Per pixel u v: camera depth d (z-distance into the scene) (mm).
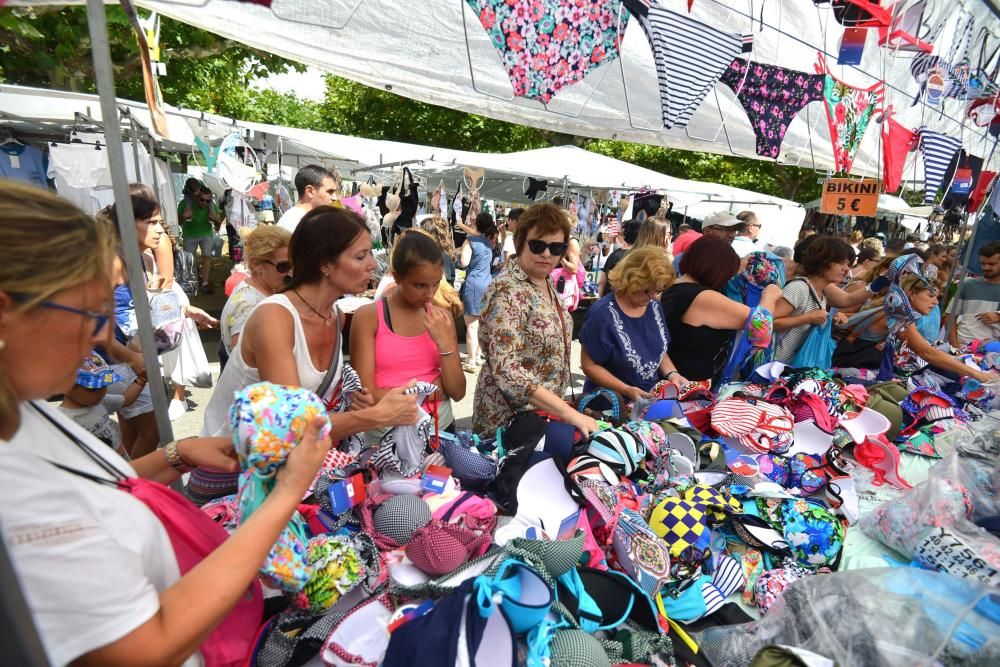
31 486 632
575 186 11492
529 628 1226
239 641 1114
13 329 630
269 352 1540
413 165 10141
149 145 5992
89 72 6844
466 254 7461
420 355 2115
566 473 1836
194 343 4133
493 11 1903
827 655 1466
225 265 13305
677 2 2871
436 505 1685
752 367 3139
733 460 2379
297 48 2400
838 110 3420
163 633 710
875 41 3629
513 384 2133
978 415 3281
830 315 3387
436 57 2703
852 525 2266
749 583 1929
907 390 3318
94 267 675
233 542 842
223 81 10867
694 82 2242
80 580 640
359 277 1657
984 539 1897
